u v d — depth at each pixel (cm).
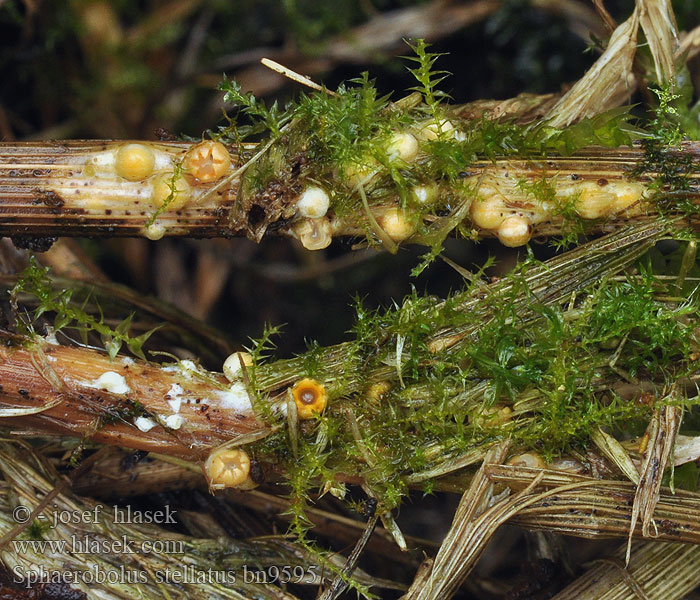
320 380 14
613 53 15
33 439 16
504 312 14
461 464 14
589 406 14
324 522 16
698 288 15
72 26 18
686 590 15
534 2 18
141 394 14
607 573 15
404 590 15
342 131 14
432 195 14
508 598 15
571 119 15
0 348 14
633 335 14
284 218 14
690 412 15
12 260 16
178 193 14
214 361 17
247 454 14
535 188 14
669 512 14
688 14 18
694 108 16
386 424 14
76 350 14
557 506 14
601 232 15
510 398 14
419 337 14
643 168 14
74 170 14
